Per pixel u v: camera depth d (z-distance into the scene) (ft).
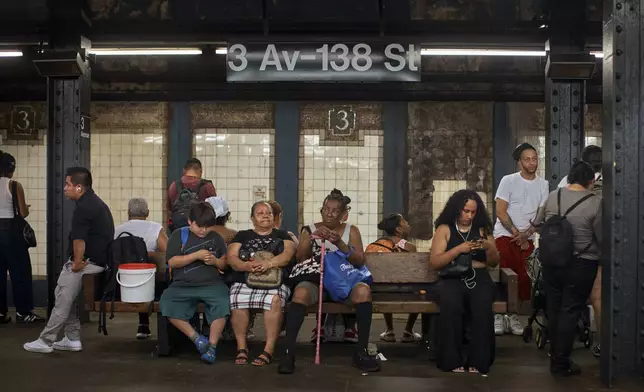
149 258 24.89
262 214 23.07
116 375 21.17
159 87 33.01
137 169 33.60
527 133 32.89
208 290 22.66
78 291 24.13
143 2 28.60
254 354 24.14
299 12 28.27
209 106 33.45
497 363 22.71
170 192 28.12
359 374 21.34
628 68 19.71
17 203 29.89
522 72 32.30
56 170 28.71
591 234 20.84
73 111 28.66
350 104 33.22
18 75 32.68
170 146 33.50
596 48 29.91
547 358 23.34
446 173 33.06
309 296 22.13
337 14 28.30
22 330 28.22
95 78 32.94
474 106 32.94
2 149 33.71
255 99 33.12
